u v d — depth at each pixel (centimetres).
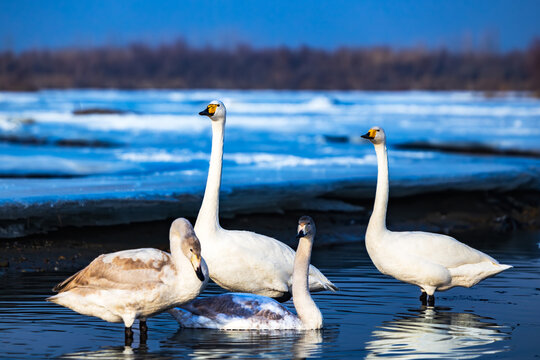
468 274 1008
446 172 2088
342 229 1634
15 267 1186
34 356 752
